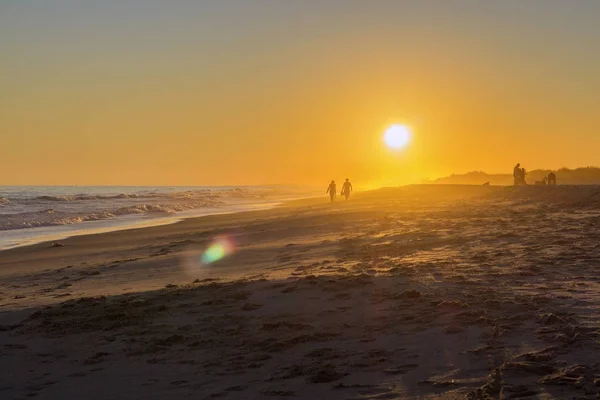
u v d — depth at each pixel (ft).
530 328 23.95
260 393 19.45
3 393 21.53
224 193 358.64
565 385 17.42
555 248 46.11
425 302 29.99
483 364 20.18
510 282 33.88
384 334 25.03
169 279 47.52
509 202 112.37
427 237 59.57
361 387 19.11
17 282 53.16
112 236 97.04
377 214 100.17
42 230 115.65
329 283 36.55
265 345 25.11
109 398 20.24
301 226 88.22
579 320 24.41
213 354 24.48
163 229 108.99
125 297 37.96
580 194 102.12
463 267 39.99
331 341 24.72
